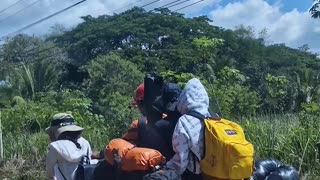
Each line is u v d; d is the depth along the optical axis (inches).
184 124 173.9
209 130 171.0
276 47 2255.2
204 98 180.1
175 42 1888.5
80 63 1919.3
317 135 316.5
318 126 335.6
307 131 323.0
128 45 1886.1
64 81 1893.5
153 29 1920.5
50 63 1651.1
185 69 1069.1
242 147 167.6
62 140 217.3
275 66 2132.1
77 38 1973.4
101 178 195.6
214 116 187.6
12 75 1497.3
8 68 1595.7
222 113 449.4
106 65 1446.9
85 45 1939.0
